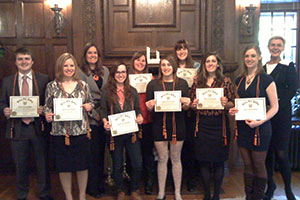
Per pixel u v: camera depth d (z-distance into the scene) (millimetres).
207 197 2496
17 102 2395
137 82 2676
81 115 2268
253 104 2189
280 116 2459
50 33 3354
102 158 2811
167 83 2490
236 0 3311
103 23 3359
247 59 2244
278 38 2480
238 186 3016
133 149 2486
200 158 2432
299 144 3424
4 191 2967
